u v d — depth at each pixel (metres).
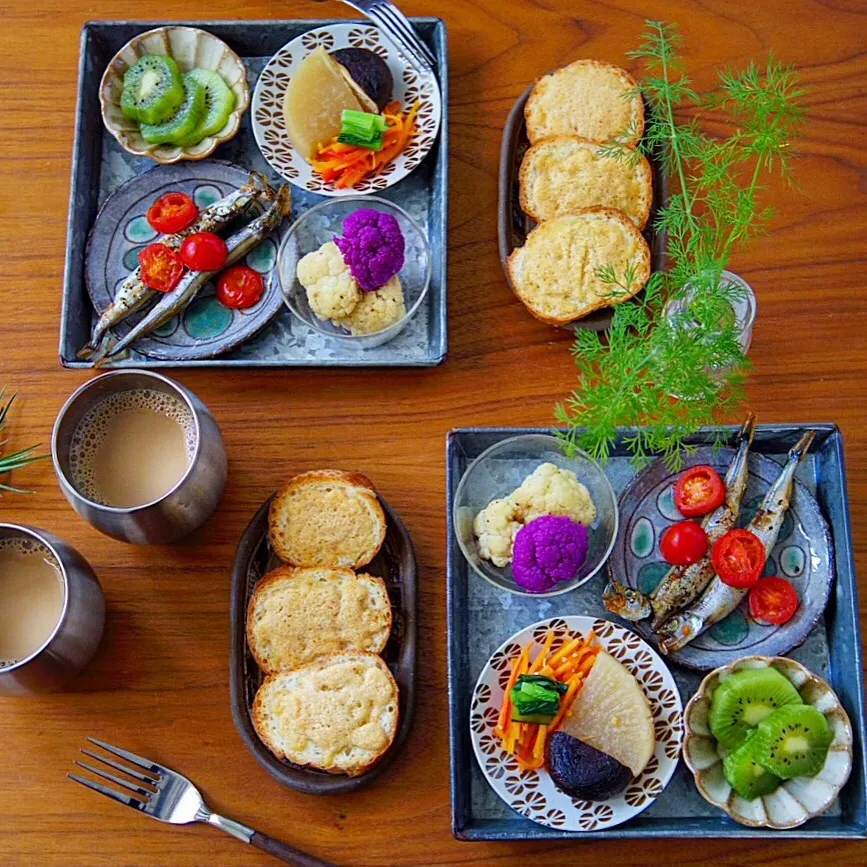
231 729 0.96
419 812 0.95
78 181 1.03
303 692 0.94
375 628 0.95
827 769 0.91
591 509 0.96
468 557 0.95
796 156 1.04
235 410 1.01
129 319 1.02
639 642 0.94
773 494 0.95
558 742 0.91
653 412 0.97
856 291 1.02
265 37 1.06
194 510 0.94
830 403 1.01
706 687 0.91
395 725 0.93
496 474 0.99
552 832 0.91
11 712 0.96
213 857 0.95
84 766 0.95
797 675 0.92
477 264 1.03
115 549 0.99
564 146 1.03
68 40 1.08
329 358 1.01
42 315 1.03
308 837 0.94
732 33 1.07
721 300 0.92
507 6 1.08
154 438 0.97
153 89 1.03
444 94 1.04
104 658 0.97
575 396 0.96
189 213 1.02
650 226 1.03
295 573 0.96
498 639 0.97
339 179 1.04
